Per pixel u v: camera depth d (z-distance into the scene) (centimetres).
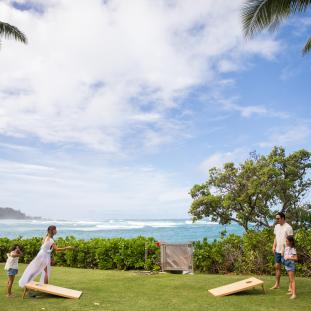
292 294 970
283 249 1052
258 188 1969
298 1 1195
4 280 1258
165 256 1466
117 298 967
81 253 1673
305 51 1422
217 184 2139
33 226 10906
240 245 1491
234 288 1012
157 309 845
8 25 1803
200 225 11269
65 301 930
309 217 2008
